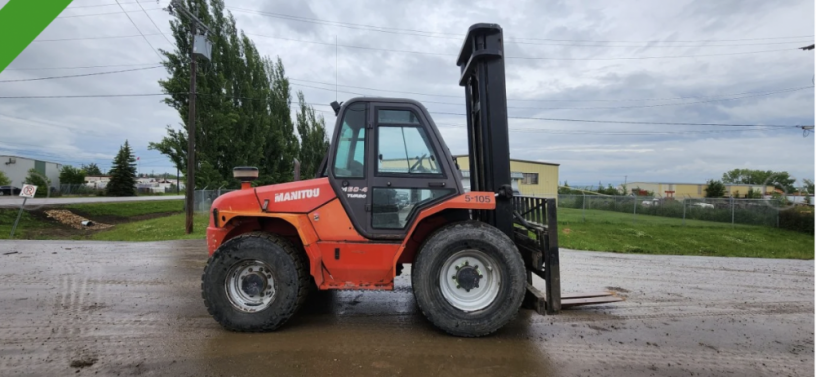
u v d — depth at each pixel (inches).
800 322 161.9
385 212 140.3
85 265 252.4
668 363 120.6
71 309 159.3
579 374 111.7
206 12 858.8
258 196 142.7
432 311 133.6
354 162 141.7
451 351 124.8
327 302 174.6
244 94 950.4
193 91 540.7
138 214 1003.3
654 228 583.5
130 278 215.5
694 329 151.4
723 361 122.7
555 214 146.7
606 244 437.4
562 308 174.6
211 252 152.4
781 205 642.2
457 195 140.2
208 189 788.6
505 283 134.7
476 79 173.2
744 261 336.8
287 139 1173.7
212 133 834.2
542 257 150.6
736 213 661.9
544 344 132.5
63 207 869.8
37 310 157.4
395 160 141.7
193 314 154.7
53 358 114.3
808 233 576.7
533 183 1217.4
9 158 2192.4
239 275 138.2
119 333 134.0
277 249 135.9
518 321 154.6
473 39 156.4
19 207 786.2
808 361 123.6
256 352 120.7
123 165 1956.2
